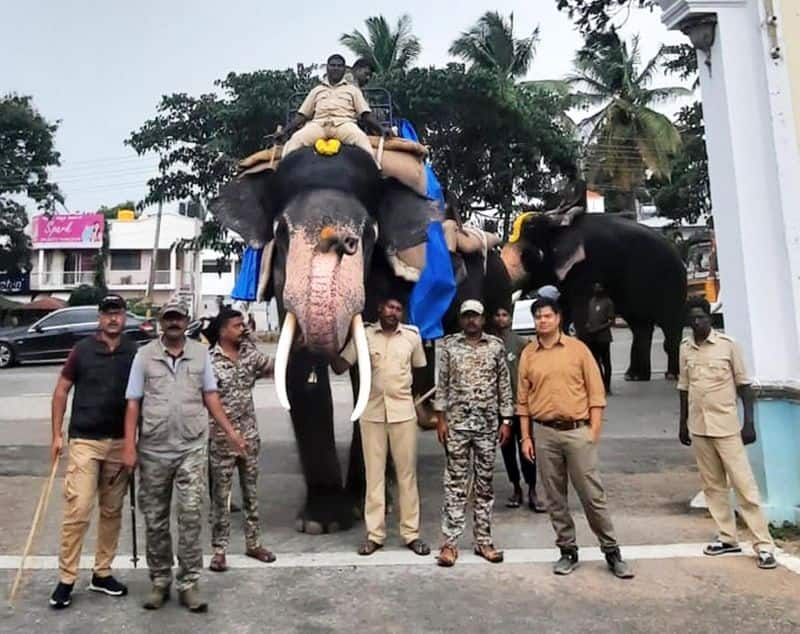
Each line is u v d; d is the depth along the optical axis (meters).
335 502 5.30
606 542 4.34
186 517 3.89
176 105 23.23
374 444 4.80
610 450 8.01
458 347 4.72
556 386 4.36
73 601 4.02
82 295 38.31
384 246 5.14
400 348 4.82
